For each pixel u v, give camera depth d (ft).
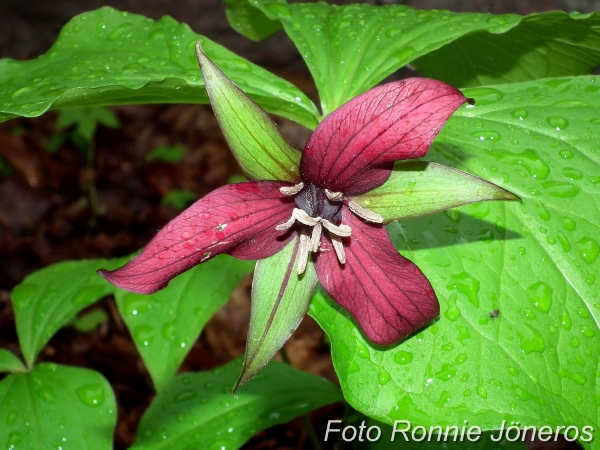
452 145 0.65
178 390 0.86
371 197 0.50
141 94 0.61
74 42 0.76
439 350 0.55
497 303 0.57
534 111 0.67
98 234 2.02
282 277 0.51
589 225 0.61
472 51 0.87
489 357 0.55
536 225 0.60
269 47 2.28
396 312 0.50
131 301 0.88
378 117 0.45
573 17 0.69
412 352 0.54
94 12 0.77
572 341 0.57
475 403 0.53
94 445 0.78
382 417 0.52
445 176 0.48
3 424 0.78
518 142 0.65
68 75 0.69
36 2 2.21
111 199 2.11
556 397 0.55
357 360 0.54
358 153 0.46
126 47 0.74
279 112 0.67
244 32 0.94
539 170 0.63
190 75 0.69
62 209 2.06
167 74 0.69
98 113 1.98
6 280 1.85
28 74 0.72
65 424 0.79
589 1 1.71
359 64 0.72
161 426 0.82
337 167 0.48
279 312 0.51
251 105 0.47
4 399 0.81
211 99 0.47
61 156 2.20
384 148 0.45
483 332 0.56
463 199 0.48
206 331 1.61
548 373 0.55
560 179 0.63
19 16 2.23
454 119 0.68
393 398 0.53
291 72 2.33
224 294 0.88
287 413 0.82
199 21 2.21
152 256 0.45
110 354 1.56
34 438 0.78
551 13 0.70
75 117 1.96
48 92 0.65
